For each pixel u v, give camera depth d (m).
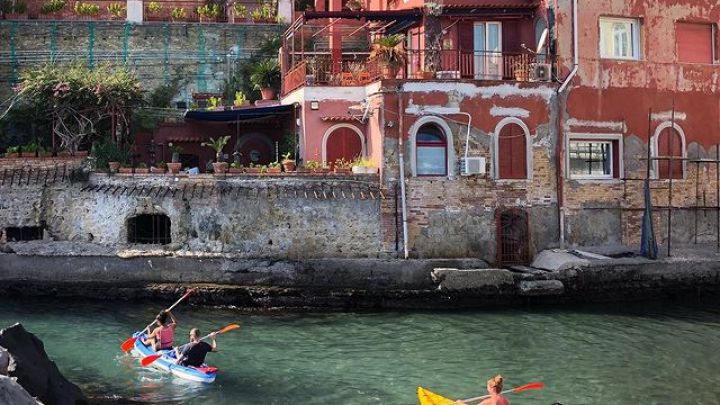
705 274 24.66
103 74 27.69
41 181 24.94
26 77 27.17
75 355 17.45
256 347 18.25
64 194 24.91
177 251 23.77
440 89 24.53
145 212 24.20
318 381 15.70
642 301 24.05
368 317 21.53
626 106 26.30
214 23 33.84
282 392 15.03
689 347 18.38
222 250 23.84
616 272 23.80
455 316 21.70
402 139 24.23
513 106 25.08
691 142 27.11
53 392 13.37
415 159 24.39
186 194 24.03
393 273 23.55
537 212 25.20
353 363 16.97
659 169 26.66
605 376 16.06
